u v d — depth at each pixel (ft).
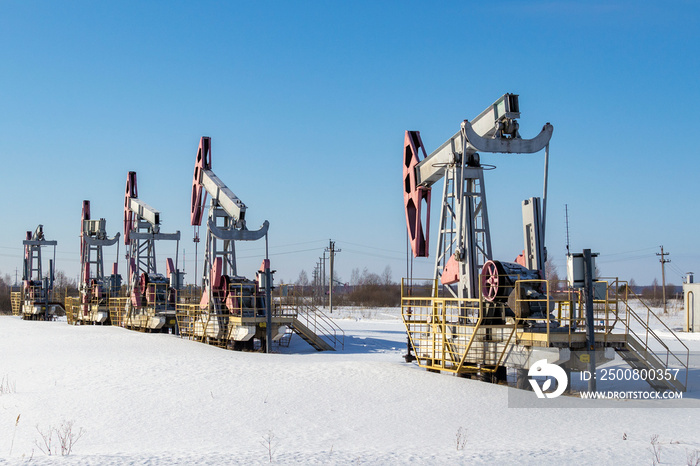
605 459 33.76
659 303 319.06
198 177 112.78
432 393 54.85
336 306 319.27
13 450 40.06
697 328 142.51
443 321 65.21
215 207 106.32
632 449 36.22
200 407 51.85
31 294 199.93
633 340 59.11
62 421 48.60
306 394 55.42
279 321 98.53
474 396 53.83
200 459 33.88
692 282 149.28
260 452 36.37
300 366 69.31
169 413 50.16
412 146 73.87
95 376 67.21
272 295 103.35
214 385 60.29
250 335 95.61
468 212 65.87
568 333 55.72
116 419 48.75
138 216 142.41
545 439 40.19
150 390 58.75
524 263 65.87
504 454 34.88
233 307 100.17
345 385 58.29
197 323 110.93
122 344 96.12
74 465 32.58
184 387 59.72
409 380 59.77
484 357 61.98
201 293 111.65
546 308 56.39
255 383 60.70
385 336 129.59
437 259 69.62
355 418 47.34
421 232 72.95
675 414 48.42
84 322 168.45
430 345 69.87
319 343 102.32
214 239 104.27
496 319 62.18
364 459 33.96
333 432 43.34
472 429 43.75
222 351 91.76
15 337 117.19
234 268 106.73
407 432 43.01
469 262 64.69
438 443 39.45
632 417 47.21
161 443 41.11
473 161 66.18
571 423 45.24
